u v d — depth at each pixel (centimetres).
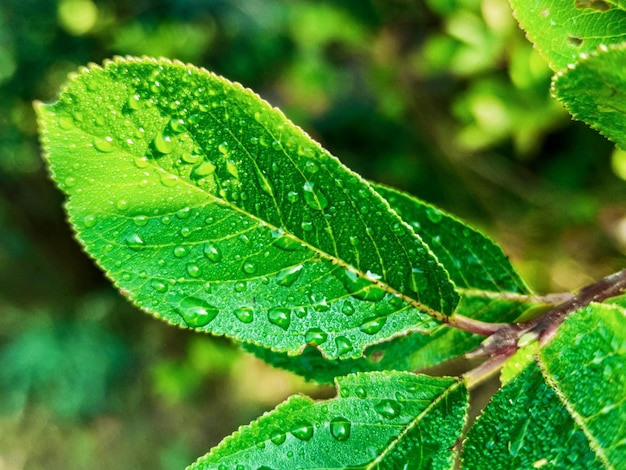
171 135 15
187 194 15
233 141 15
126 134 15
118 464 67
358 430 15
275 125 14
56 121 14
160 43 56
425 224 17
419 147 50
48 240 68
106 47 57
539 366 14
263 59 58
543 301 16
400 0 41
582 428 14
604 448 13
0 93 57
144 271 15
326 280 15
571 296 16
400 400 15
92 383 67
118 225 15
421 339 17
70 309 70
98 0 55
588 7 15
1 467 69
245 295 15
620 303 15
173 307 15
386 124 54
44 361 67
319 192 15
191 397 68
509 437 14
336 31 46
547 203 41
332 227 15
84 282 71
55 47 56
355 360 17
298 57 56
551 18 15
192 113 15
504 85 34
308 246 15
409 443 15
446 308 15
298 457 15
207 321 15
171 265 15
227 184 15
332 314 15
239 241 15
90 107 14
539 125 34
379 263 15
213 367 61
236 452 15
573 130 40
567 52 15
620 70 13
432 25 42
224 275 15
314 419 15
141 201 15
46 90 59
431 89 45
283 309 15
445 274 15
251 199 15
